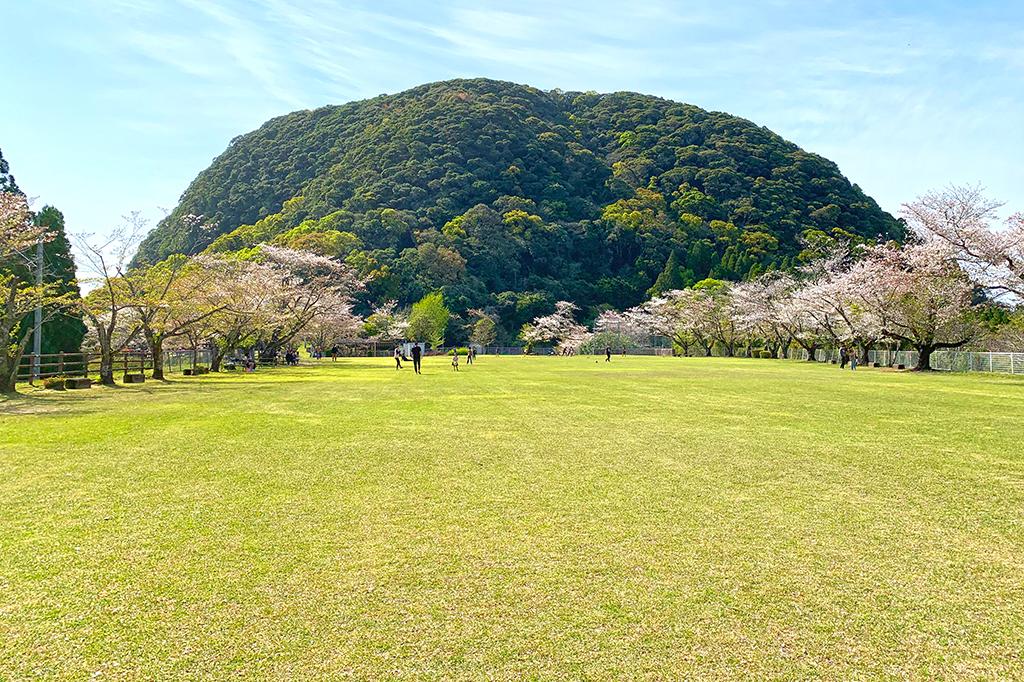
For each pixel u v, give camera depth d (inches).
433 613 143.4
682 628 136.8
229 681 116.7
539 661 123.7
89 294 861.2
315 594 153.2
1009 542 190.9
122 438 370.3
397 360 1302.9
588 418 463.5
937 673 120.4
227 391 708.7
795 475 276.1
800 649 128.6
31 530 199.6
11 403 572.4
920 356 1327.5
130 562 173.3
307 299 1469.0
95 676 118.3
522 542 189.9
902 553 181.6
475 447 343.0
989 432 394.6
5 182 1000.9
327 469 287.4
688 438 372.2
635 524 207.3
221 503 231.1
